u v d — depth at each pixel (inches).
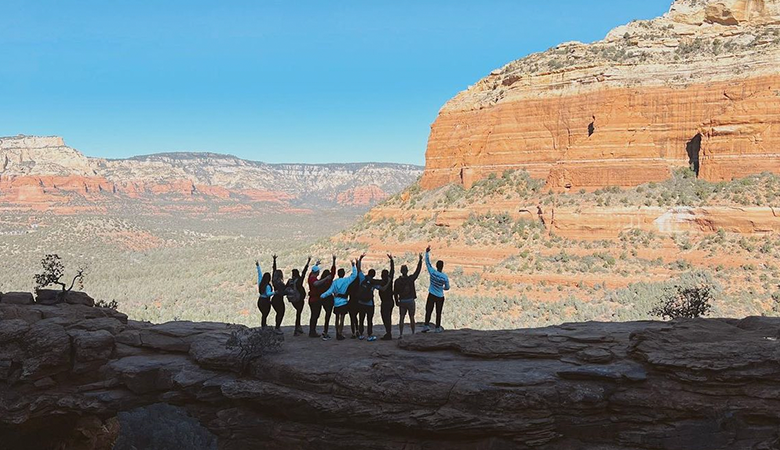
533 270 2573.8
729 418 559.5
